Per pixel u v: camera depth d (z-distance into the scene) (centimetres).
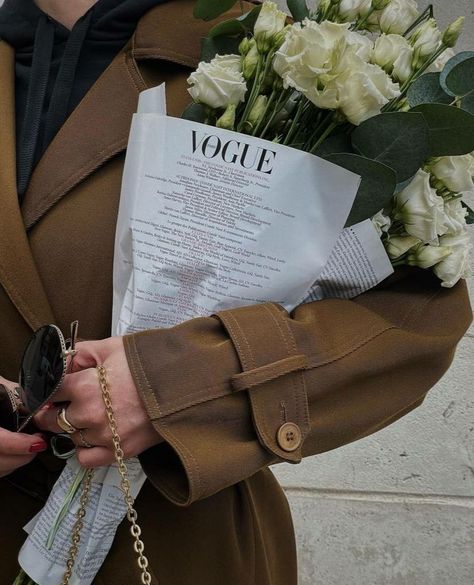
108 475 87
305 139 88
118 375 77
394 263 93
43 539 87
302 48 77
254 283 84
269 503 114
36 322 89
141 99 86
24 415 86
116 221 90
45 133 96
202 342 79
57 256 90
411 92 83
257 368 78
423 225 84
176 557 95
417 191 84
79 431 79
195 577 97
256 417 78
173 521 95
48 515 88
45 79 97
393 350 87
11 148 93
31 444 83
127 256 84
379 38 83
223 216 82
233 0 91
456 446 197
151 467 81
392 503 196
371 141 82
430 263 90
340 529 194
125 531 94
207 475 74
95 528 88
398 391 89
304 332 83
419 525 196
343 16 86
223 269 83
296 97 87
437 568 195
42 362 78
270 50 82
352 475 196
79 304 90
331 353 83
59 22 99
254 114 83
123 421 76
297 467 196
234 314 81
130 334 79
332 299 90
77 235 90
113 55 99
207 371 77
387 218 87
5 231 89
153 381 76
